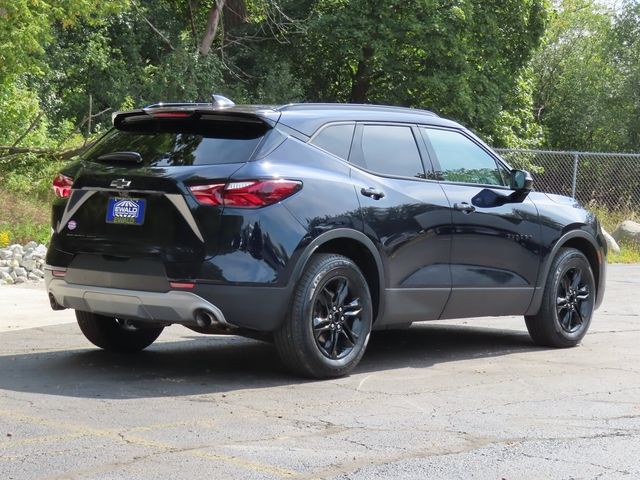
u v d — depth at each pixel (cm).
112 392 639
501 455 504
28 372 704
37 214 1659
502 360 813
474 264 800
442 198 773
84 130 2706
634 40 4638
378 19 3216
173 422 559
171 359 779
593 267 932
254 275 649
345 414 591
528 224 846
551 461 495
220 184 648
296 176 676
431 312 772
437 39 3175
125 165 684
